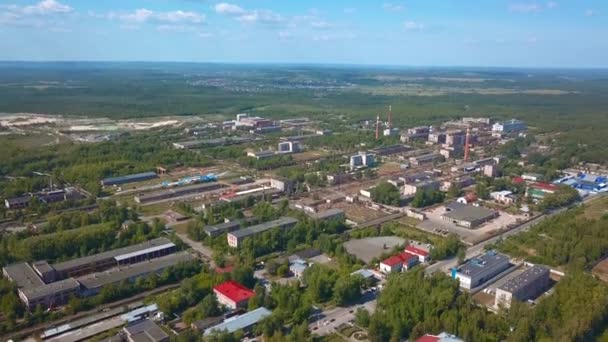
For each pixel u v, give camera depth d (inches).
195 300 6235.2
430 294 5979.3
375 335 5324.8
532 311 5600.4
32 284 6397.6
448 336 5152.6
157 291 6648.6
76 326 5684.1
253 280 6796.3
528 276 6628.9
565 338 5017.2
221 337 5157.5
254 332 5497.1
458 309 5757.9
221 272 6820.9
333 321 5851.4
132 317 5802.2
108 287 6353.3
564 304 5812.0
